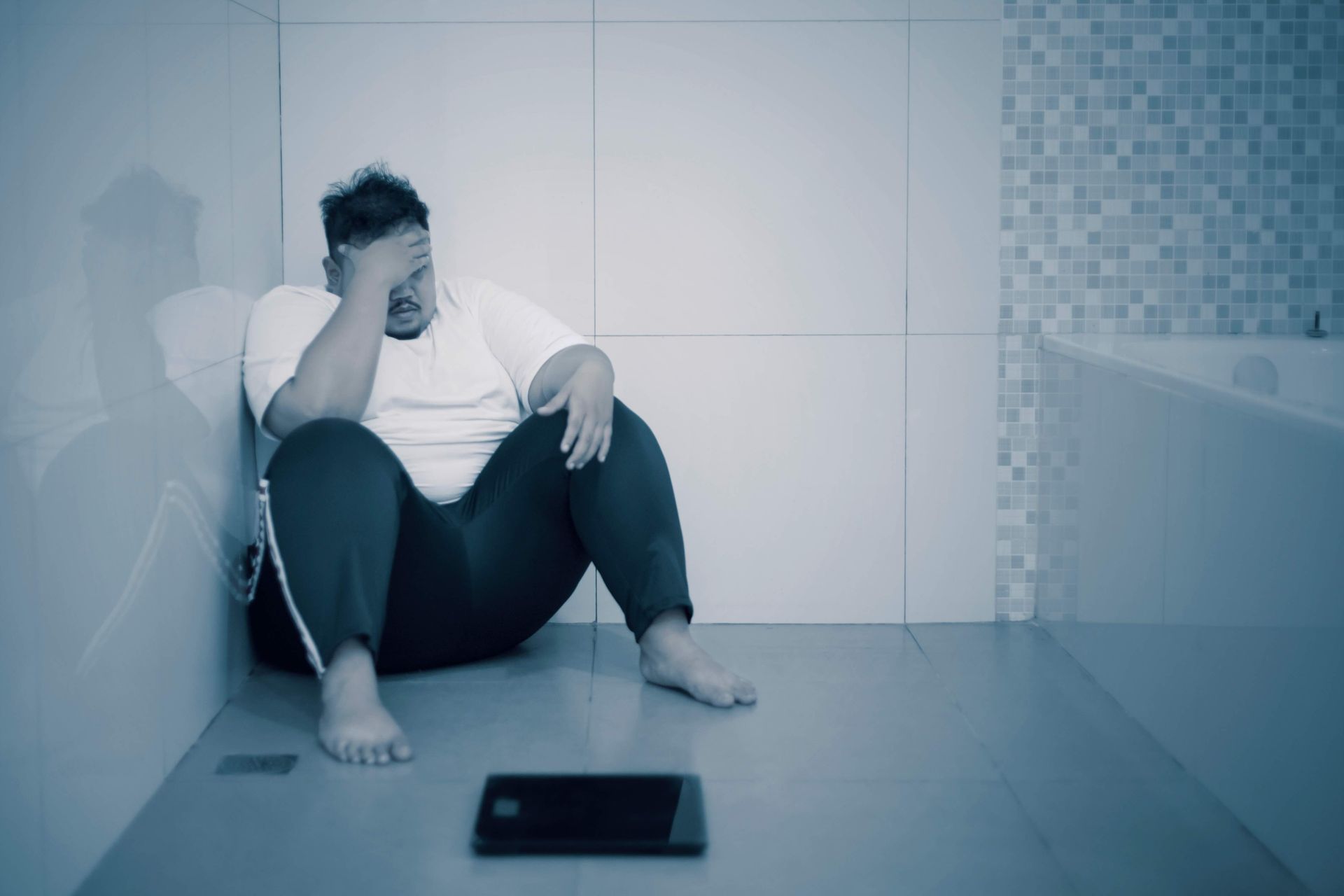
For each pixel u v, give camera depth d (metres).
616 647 2.19
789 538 2.37
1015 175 2.30
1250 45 2.29
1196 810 1.50
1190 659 1.61
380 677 2.00
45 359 1.23
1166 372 1.71
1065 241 2.32
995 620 2.39
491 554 1.93
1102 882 1.31
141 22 1.52
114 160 1.43
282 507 1.68
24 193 1.19
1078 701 1.92
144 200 1.53
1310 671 1.28
